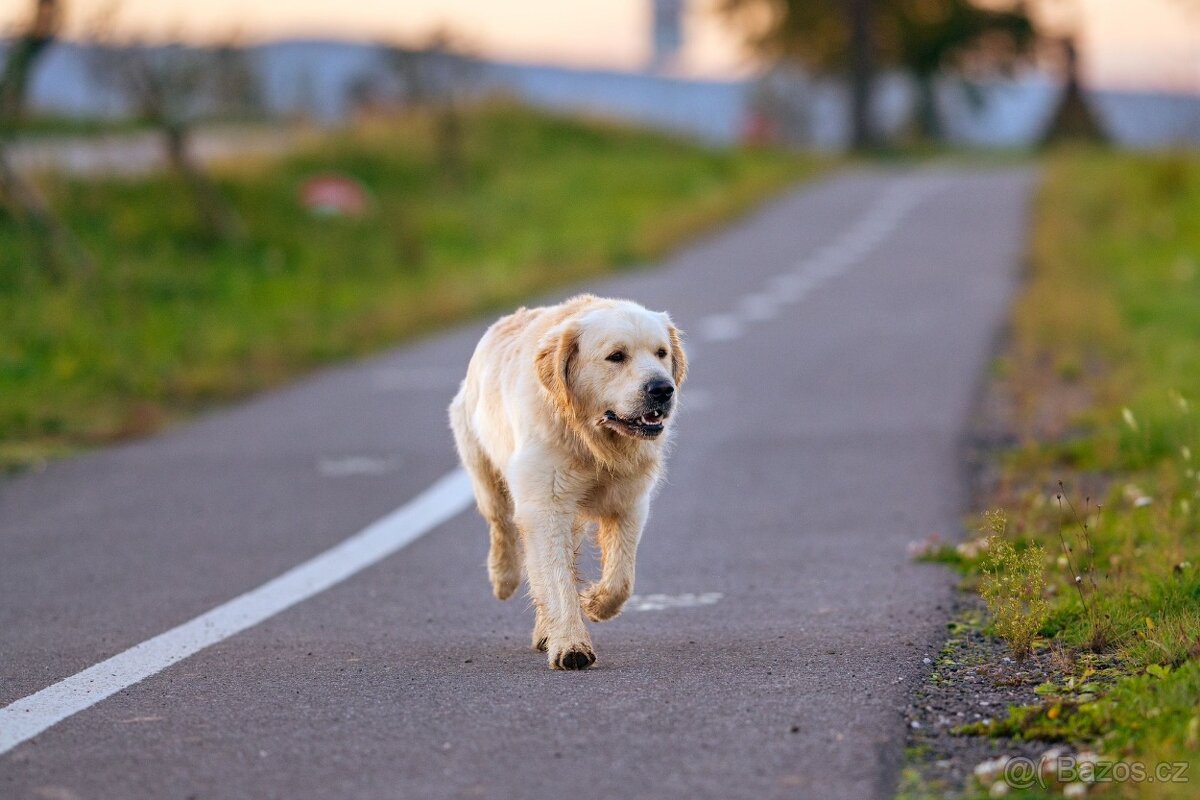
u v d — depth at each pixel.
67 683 7.11
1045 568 8.58
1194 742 5.39
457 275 28.36
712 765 5.64
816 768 5.58
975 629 7.60
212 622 8.29
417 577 9.38
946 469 12.02
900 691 6.54
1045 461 11.73
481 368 8.43
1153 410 12.66
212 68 28.73
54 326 20.17
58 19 22.02
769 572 9.16
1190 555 8.29
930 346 18.55
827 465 12.39
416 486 12.35
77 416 16.22
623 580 7.83
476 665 7.29
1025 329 18.92
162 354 19.62
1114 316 19.22
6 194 23.53
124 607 8.77
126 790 5.59
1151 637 6.88
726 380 16.92
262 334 21.45
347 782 5.60
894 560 9.28
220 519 11.33
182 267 26.16
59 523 11.42
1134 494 10.04
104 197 29.31
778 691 6.59
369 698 6.71
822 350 18.70
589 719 6.27
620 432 7.46
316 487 12.45
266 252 28.38
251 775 5.71
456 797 5.40
